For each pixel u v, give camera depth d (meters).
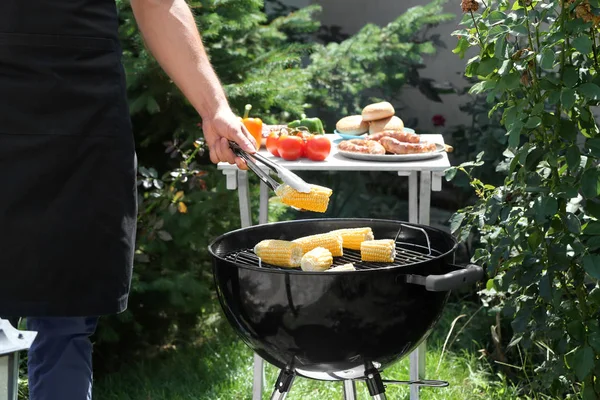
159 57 2.45
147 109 4.11
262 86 4.18
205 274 4.31
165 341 4.32
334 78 5.19
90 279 2.13
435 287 2.22
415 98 6.18
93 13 2.11
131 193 2.20
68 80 2.08
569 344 2.94
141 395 3.69
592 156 2.72
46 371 2.19
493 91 2.75
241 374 3.83
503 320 4.02
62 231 2.10
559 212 2.78
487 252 3.16
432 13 5.42
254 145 2.45
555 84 2.71
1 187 2.06
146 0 2.39
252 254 2.67
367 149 3.19
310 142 3.18
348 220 2.87
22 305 2.09
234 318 2.41
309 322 2.27
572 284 3.07
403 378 3.65
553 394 3.04
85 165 2.11
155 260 4.21
